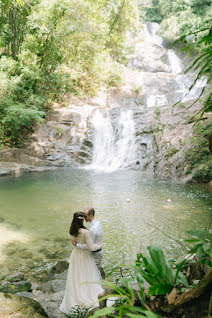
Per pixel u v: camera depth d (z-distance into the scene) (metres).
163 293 1.64
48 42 19.59
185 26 15.42
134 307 1.47
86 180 13.17
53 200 9.73
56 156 17.23
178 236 6.55
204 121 14.45
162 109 17.50
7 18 18.53
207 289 1.62
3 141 17.16
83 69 23.28
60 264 4.91
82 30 20.09
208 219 7.71
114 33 25.23
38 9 18.47
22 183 12.27
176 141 14.91
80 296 3.55
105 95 23.31
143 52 30.58
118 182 12.75
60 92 21.20
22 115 16.48
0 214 8.14
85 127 18.97
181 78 25.36
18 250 5.85
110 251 5.84
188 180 12.75
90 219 4.05
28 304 3.07
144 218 7.93
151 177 14.01
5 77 17.48
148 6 34.06
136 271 1.75
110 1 22.92
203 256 1.71
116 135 18.50
